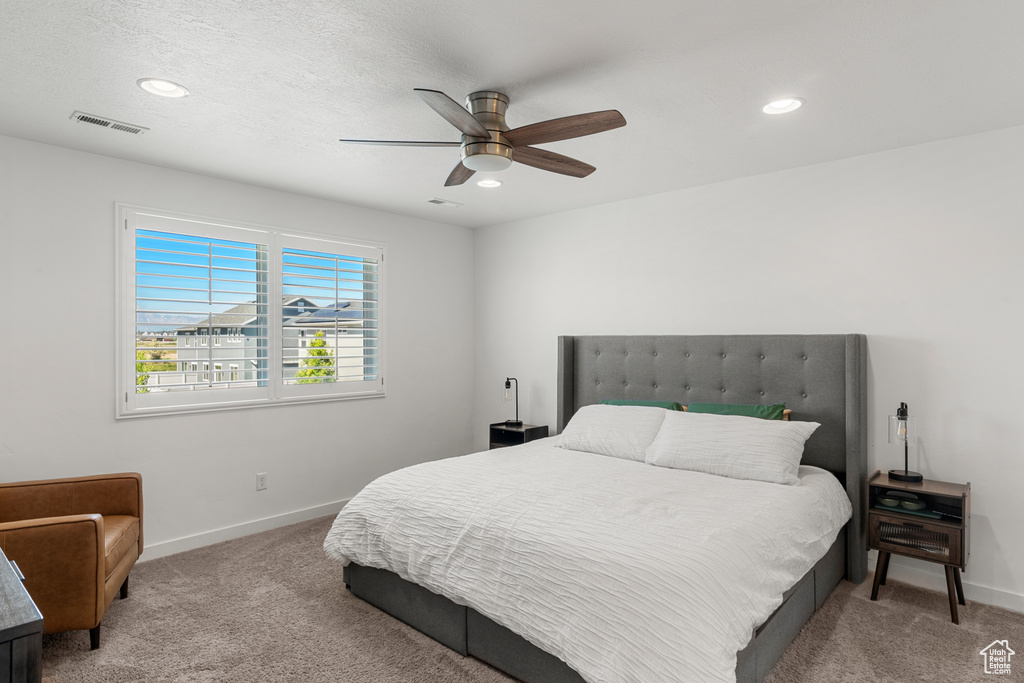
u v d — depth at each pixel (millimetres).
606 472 2959
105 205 3199
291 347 4043
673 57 2066
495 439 4668
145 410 3348
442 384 5059
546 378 4742
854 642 2410
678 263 3930
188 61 2098
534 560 2037
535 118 2627
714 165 3357
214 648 2379
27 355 2959
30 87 2316
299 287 4074
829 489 2869
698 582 1763
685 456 3076
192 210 3525
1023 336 2723
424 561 2379
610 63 2111
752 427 3055
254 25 1847
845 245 3244
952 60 2078
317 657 2316
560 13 1787
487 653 2229
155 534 3396
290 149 3074
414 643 2432
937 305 2955
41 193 2990
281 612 2707
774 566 2105
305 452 4117
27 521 2229
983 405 2832
